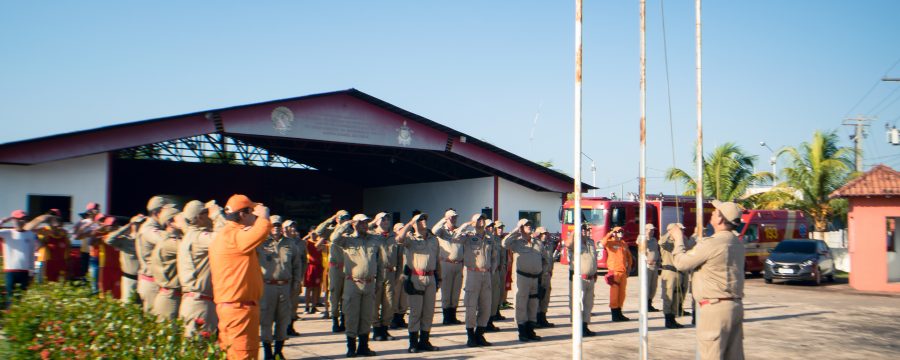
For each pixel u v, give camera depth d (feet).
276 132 73.97
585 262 38.32
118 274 36.73
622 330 40.42
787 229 91.50
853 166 100.78
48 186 64.64
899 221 73.51
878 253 70.69
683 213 90.22
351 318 30.45
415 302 32.14
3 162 61.93
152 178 111.14
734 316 20.51
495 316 43.78
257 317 19.71
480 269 34.04
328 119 77.77
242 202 19.71
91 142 65.67
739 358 20.93
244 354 19.17
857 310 52.47
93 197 66.69
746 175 107.04
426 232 32.83
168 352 16.06
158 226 25.67
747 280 82.84
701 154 25.62
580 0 21.20
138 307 20.99
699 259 20.62
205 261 21.34
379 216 35.45
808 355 33.88
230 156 119.96
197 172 115.65
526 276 35.65
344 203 133.90
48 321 20.86
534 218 100.53
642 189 24.45
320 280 44.57
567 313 47.80
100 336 17.70
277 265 29.07
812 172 99.66
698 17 26.30
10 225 58.90
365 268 30.48
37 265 40.88
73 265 46.01
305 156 108.99
